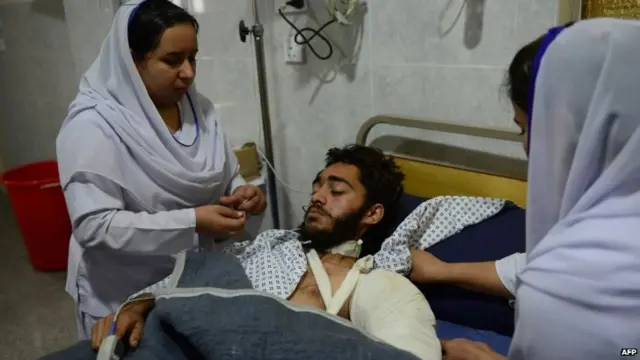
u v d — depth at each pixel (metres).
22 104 3.62
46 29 3.14
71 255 1.54
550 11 1.46
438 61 1.73
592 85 0.72
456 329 1.40
